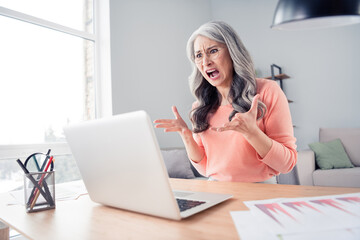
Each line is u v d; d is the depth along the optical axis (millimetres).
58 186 1157
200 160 1314
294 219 555
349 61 3297
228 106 1267
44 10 2428
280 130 1118
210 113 1311
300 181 2729
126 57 2861
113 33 2748
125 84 2830
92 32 2771
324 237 467
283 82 3662
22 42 2270
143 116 560
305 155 2795
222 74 1229
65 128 769
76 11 2658
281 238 476
